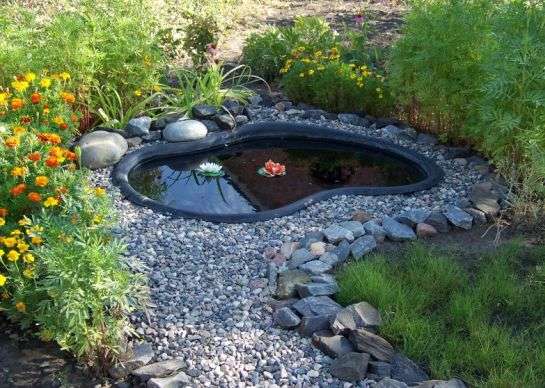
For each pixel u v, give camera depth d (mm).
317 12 5090
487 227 2484
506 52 2578
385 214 2590
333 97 3418
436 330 1919
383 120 3354
